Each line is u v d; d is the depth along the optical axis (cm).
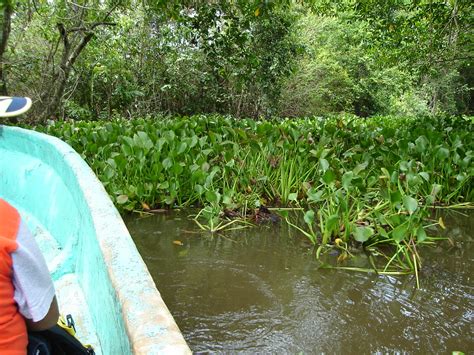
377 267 392
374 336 292
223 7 834
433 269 390
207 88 1554
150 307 118
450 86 2758
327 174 482
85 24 1041
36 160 413
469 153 594
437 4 938
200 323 302
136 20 1409
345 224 435
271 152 622
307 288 351
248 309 320
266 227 488
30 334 122
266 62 1367
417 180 504
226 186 589
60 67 1022
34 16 1133
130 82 1459
